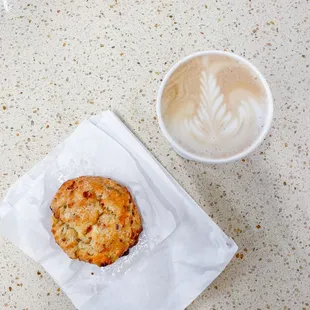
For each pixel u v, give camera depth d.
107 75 0.42
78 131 0.40
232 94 0.36
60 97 0.42
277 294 0.40
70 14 0.43
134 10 0.43
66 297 0.40
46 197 0.40
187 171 0.41
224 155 0.35
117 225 0.37
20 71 0.43
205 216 0.39
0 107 0.42
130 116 0.42
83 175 0.40
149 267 0.39
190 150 0.35
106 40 0.43
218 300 0.40
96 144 0.40
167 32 0.43
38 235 0.40
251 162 0.41
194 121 0.35
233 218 0.40
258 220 0.40
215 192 0.41
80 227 0.37
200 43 0.42
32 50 0.43
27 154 0.42
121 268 0.40
